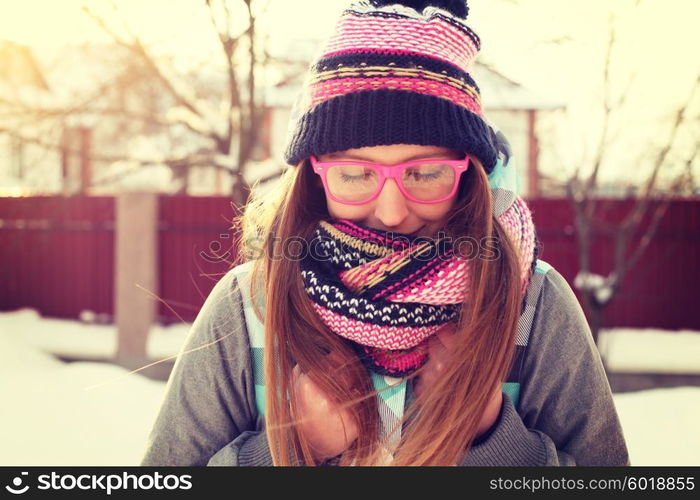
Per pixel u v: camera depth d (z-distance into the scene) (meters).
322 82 1.01
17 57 12.20
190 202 8.27
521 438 1.05
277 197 1.16
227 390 1.14
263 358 1.12
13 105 6.46
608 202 7.84
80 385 5.32
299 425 1.04
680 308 7.94
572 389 1.13
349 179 1.01
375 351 1.06
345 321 1.00
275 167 6.10
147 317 7.36
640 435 4.14
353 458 1.04
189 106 6.07
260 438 1.11
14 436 4.09
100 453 3.82
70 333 8.19
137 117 6.84
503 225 1.05
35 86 13.03
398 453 1.00
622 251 6.17
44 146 6.44
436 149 1.00
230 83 4.98
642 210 6.08
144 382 5.60
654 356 7.23
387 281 0.99
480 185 1.02
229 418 1.17
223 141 5.99
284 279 1.06
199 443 1.15
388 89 0.96
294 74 6.27
